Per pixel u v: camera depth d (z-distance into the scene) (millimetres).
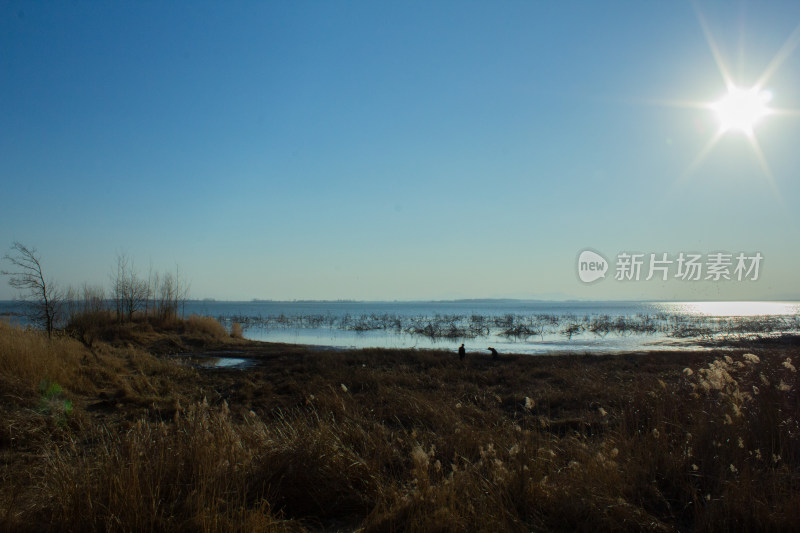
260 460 5652
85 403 10516
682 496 5137
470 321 65875
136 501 4383
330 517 5000
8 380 9852
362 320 64688
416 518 4352
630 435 6852
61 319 23656
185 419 6820
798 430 5977
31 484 5438
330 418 8023
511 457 5406
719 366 7594
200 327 32344
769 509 4523
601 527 4430
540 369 17172
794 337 34406
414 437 6562
